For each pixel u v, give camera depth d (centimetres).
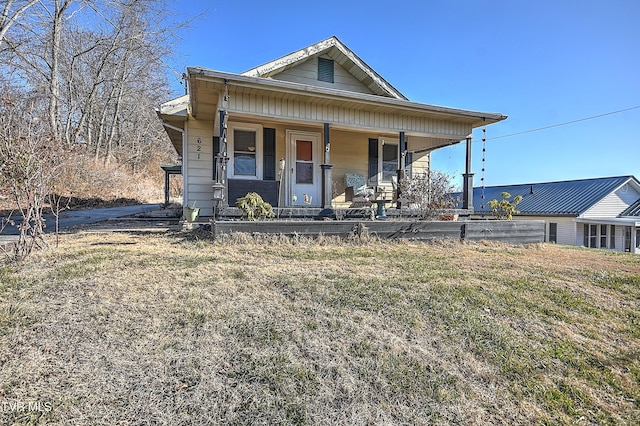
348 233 566
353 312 279
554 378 213
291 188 863
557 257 555
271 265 396
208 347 219
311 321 259
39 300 271
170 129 895
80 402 168
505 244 644
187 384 185
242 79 592
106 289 297
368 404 181
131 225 770
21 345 210
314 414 171
